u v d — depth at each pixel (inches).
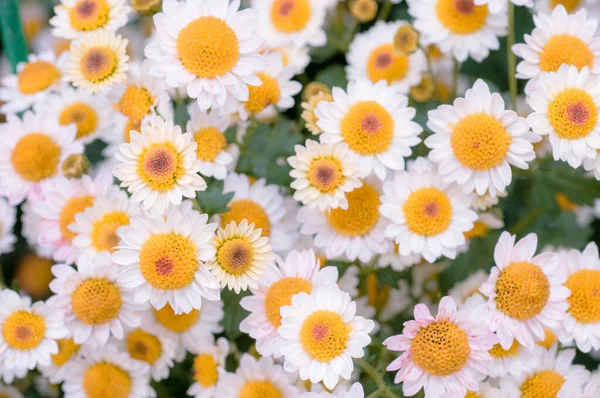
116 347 20.7
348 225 20.3
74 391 20.9
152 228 18.7
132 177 18.8
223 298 20.8
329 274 19.4
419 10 22.0
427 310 18.7
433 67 24.0
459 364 18.8
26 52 23.9
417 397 19.7
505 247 19.4
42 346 20.4
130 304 20.3
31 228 22.8
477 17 21.8
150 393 20.9
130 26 26.8
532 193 22.2
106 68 20.5
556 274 19.6
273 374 20.1
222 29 19.3
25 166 21.5
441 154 19.7
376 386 20.1
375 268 21.1
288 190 21.9
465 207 20.0
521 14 24.8
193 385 20.8
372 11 23.6
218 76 19.4
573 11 24.8
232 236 18.8
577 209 23.6
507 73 24.5
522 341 19.3
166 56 19.4
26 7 28.9
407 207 20.0
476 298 19.6
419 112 22.5
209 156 20.3
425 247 20.0
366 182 20.6
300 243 21.2
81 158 21.3
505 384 19.8
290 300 19.1
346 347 18.7
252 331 19.3
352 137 20.1
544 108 19.6
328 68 23.9
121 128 22.1
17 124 21.8
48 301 20.3
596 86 19.7
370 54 23.4
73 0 21.2
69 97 22.8
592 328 19.9
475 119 19.6
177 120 20.5
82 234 20.3
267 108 22.4
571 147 19.6
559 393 19.3
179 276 18.7
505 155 19.7
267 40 23.3
